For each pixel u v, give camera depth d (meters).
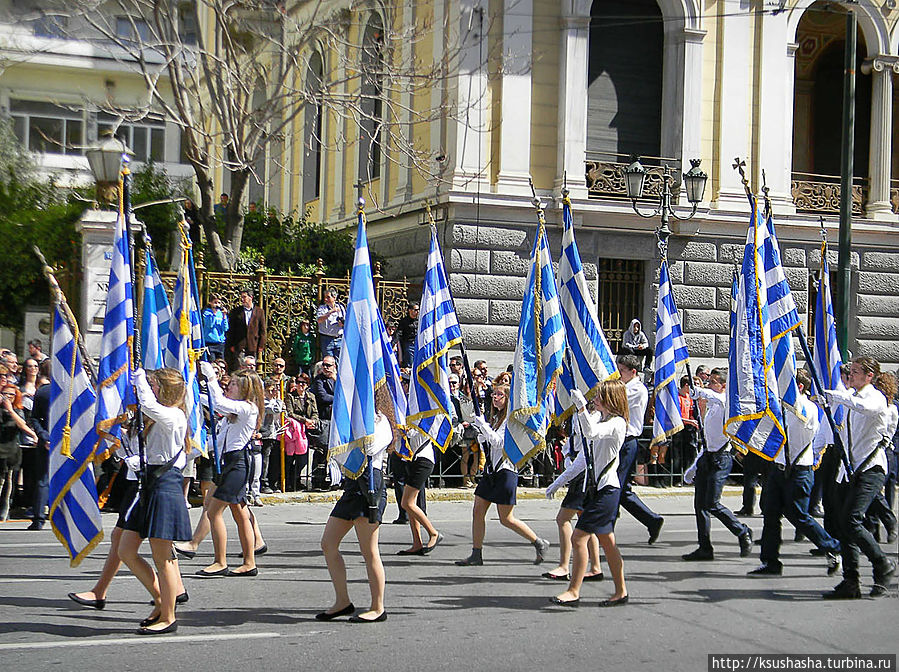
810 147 27.36
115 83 33.31
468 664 7.36
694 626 8.62
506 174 21.77
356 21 26.05
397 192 24.05
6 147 28.12
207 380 10.32
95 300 16.16
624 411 9.36
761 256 11.41
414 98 23.45
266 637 8.02
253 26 22.09
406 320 19.38
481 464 17.08
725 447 12.02
